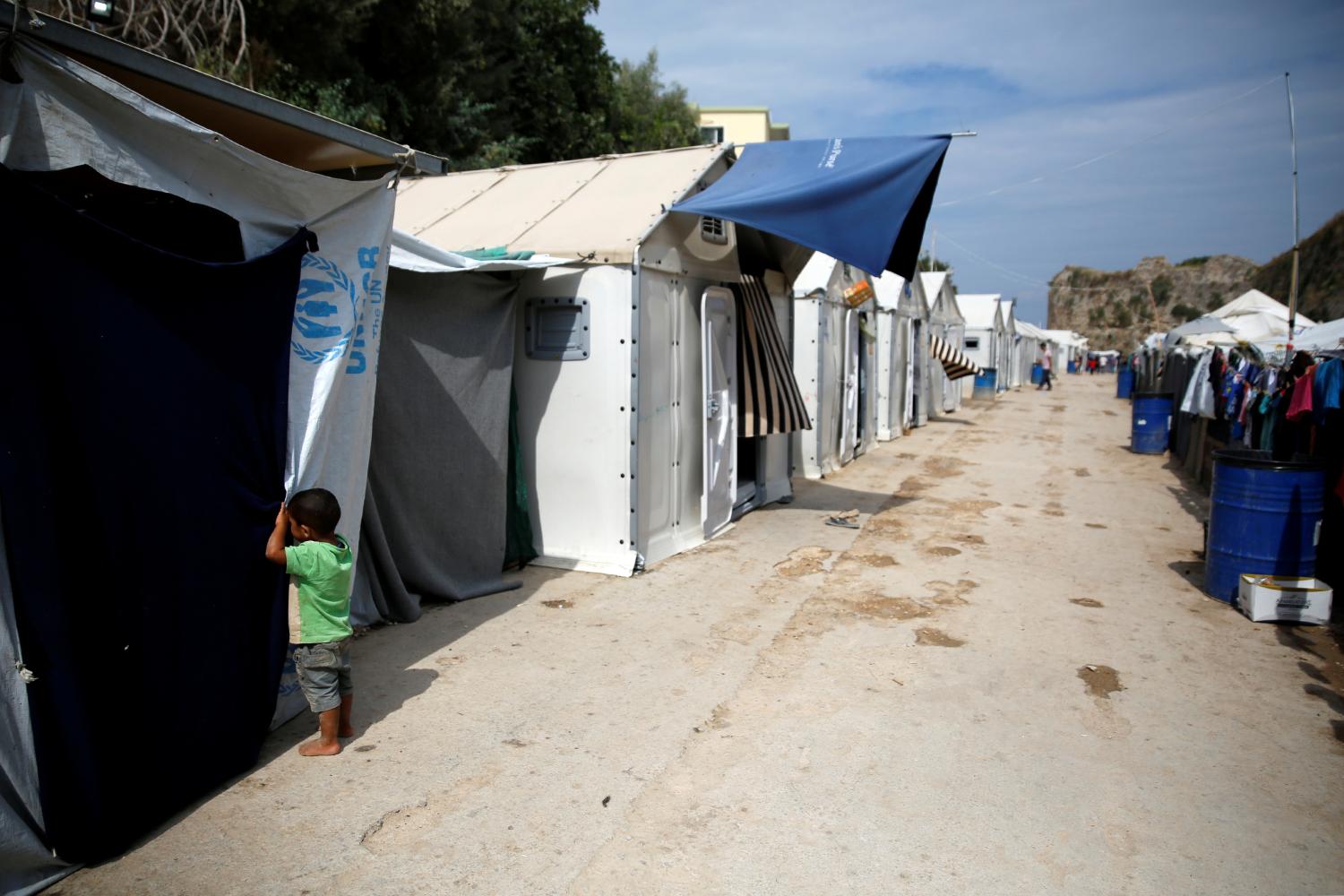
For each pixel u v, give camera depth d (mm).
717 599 6301
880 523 9000
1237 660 5277
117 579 3141
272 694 3861
